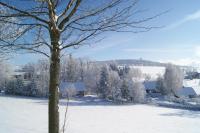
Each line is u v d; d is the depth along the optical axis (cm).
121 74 10562
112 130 3931
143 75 13962
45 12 445
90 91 9906
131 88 8388
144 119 5372
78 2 435
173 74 9956
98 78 9762
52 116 434
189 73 15088
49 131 434
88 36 461
